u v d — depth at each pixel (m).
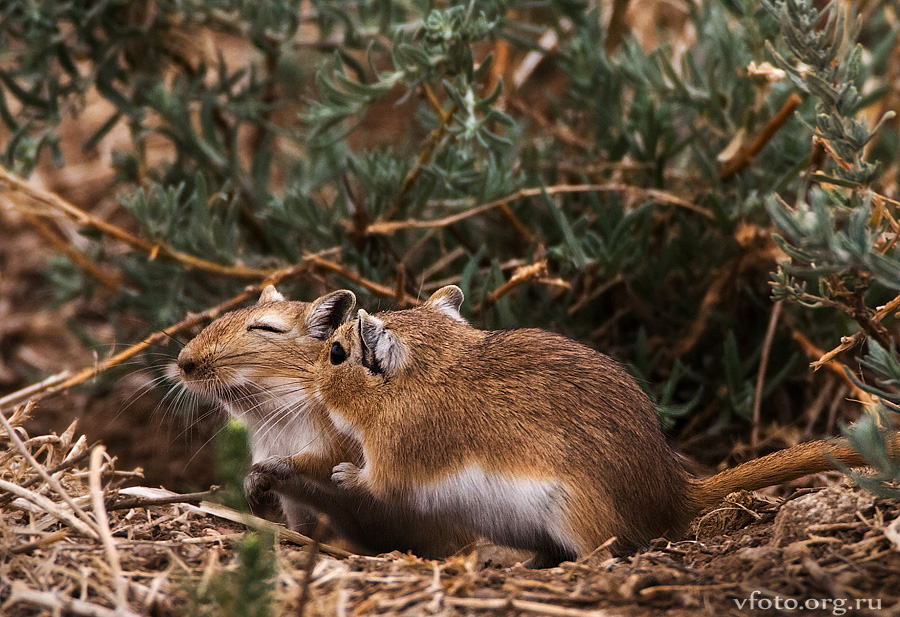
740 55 11.09
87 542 6.56
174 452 12.07
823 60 7.13
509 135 12.30
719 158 10.70
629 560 6.66
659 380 11.42
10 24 12.30
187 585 5.48
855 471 6.87
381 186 11.12
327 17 12.48
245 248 12.49
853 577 5.63
